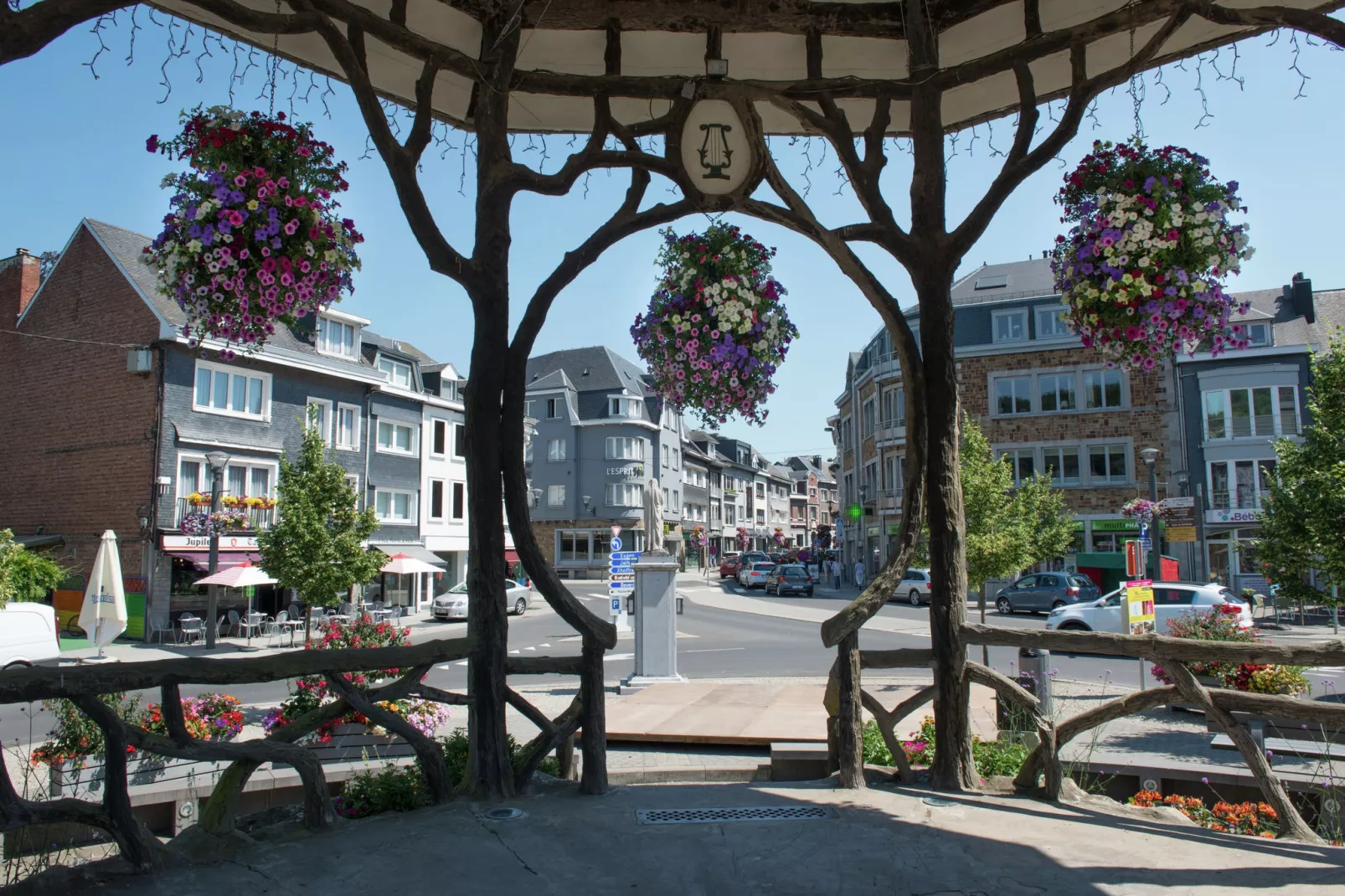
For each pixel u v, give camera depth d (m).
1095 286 4.55
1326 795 5.38
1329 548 9.97
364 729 6.77
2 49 3.40
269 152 4.12
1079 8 5.35
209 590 22.45
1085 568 31.97
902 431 39.75
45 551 23.59
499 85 4.95
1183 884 3.50
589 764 4.84
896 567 5.03
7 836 4.31
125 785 3.53
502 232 4.89
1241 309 4.43
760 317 5.07
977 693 9.23
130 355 24.47
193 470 25.33
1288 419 32.28
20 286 27.94
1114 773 6.38
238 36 4.86
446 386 37.50
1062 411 35.88
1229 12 4.46
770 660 17.25
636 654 12.22
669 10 5.27
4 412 27.11
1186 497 32.00
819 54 5.41
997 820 4.36
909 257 5.17
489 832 4.12
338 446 30.20
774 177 5.15
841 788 4.98
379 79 5.56
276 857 3.78
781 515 105.88
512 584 32.41
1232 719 4.32
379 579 32.47
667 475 63.97
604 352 60.62
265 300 4.07
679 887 3.51
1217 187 4.39
